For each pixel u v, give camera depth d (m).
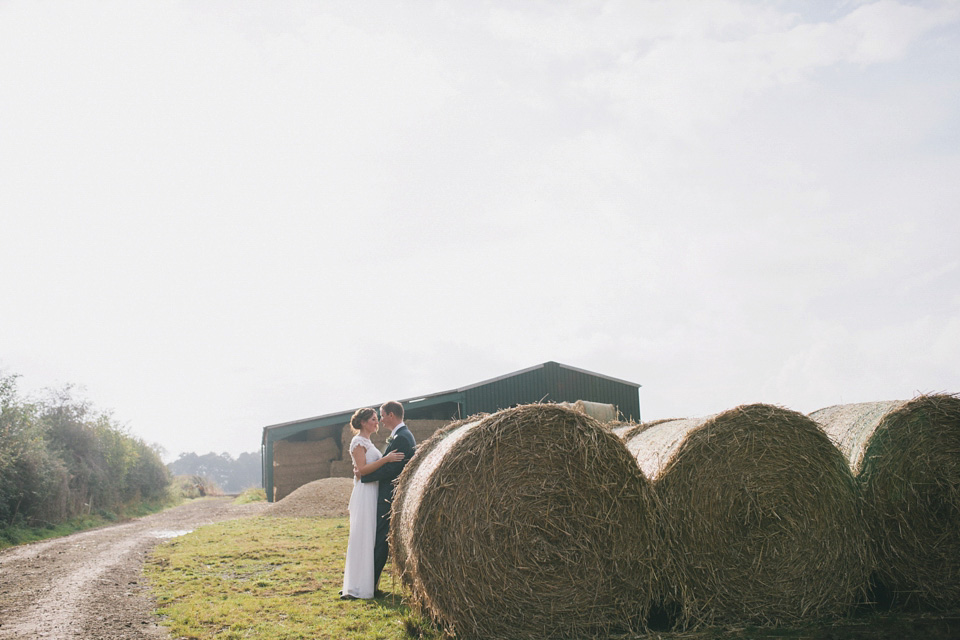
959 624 5.04
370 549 6.62
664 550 5.32
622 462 5.28
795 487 5.43
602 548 5.20
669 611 5.40
